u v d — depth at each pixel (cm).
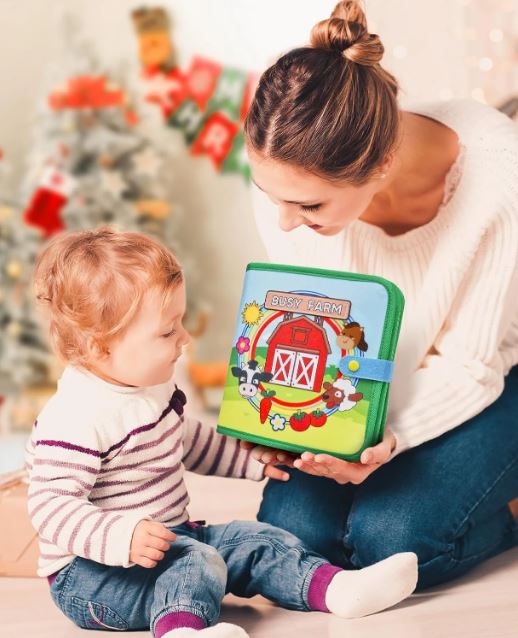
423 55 229
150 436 124
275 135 119
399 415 135
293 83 121
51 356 301
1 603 133
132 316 121
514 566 145
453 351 139
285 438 129
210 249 364
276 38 357
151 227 317
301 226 150
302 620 121
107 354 122
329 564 125
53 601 128
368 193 127
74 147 307
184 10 357
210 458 139
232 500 180
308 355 129
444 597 130
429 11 226
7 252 299
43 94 334
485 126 140
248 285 136
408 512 133
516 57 223
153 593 116
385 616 122
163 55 352
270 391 131
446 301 138
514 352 148
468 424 140
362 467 127
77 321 121
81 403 121
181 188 360
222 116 358
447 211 140
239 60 359
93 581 118
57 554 120
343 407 126
